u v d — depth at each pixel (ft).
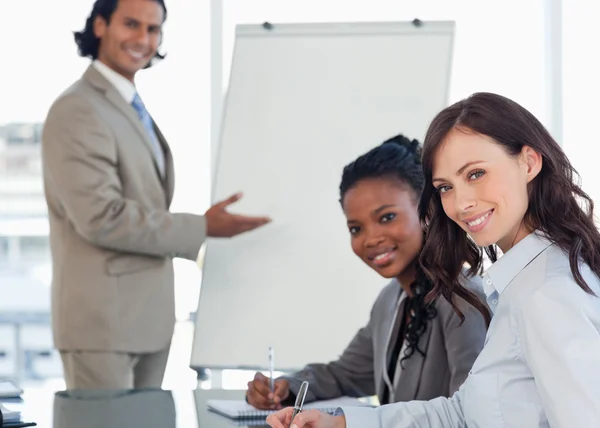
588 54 13.16
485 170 4.49
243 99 11.39
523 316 4.27
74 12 13.67
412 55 11.12
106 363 9.69
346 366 7.61
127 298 9.84
